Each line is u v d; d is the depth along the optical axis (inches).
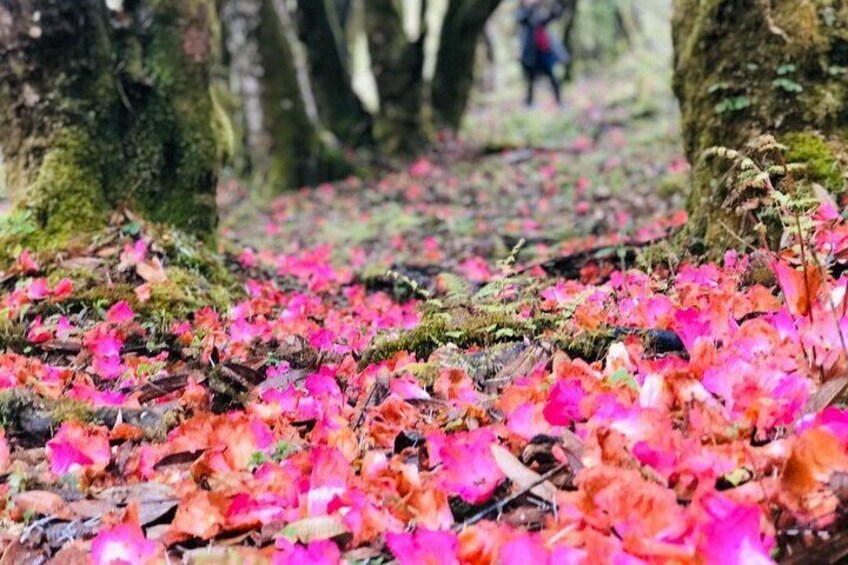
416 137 565.6
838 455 61.0
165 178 209.0
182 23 212.2
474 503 72.7
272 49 484.1
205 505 74.4
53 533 79.7
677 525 57.6
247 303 166.4
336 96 574.6
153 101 208.5
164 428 102.8
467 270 230.4
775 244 138.4
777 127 156.6
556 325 120.5
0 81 198.4
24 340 138.6
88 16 200.1
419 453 85.1
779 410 73.4
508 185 427.2
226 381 115.0
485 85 994.7
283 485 76.2
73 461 89.6
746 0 165.3
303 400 100.7
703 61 172.6
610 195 362.0
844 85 154.4
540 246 267.9
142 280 173.0
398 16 569.9
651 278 135.9
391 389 98.3
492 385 100.8
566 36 895.7
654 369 87.2
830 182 145.9
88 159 198.5
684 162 393.1
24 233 189.9
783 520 62.4
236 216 440.1
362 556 66.8
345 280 247.1
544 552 56.1
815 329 85.7
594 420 73.7
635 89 682.2
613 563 54.8
